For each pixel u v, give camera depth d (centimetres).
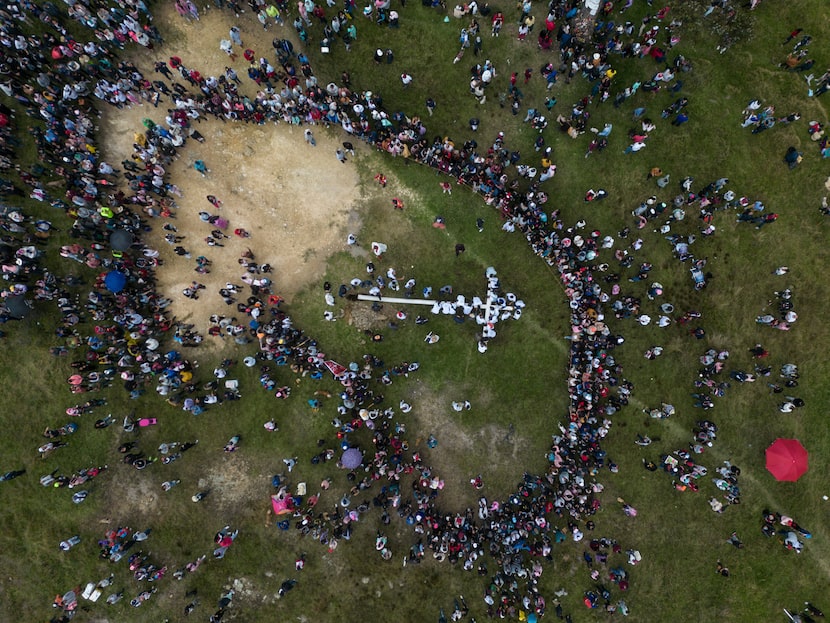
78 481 2264
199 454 2362
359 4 2267
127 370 2289
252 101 2280
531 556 2383
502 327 2391
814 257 2347
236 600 2364
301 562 2341
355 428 2350
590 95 2309
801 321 2356
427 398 2400
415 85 2319
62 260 2248
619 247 2356
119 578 2331
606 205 2352
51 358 2286
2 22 2038
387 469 2341
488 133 2339
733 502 2350
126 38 2181
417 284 2378
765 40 2302
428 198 2356
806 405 2364
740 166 2334
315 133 2306
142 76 2192
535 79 2316
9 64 2045
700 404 2366
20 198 2209
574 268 2323
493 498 2402
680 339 2367
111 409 2323
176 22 2231
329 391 2372
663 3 2291
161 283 2314
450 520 2356
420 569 2388
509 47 2308
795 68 2292
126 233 2112
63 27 2122
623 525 2392
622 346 2381
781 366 2362
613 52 2281
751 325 2364
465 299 2380
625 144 2334
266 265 2297
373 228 2367
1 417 2295
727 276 2359
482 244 2372
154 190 2233
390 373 2383
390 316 2372
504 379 2402
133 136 2244
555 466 2369
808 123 2317
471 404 2411
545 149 2325
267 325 2275
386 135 2278
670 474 2386
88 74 2134
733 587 2384
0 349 2273
